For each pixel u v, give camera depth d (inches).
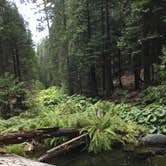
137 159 358.0
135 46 766.5
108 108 548.1
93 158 373.7
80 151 403.5
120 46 807.1
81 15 962.7
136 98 729.0
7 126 497.0
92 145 401.1
